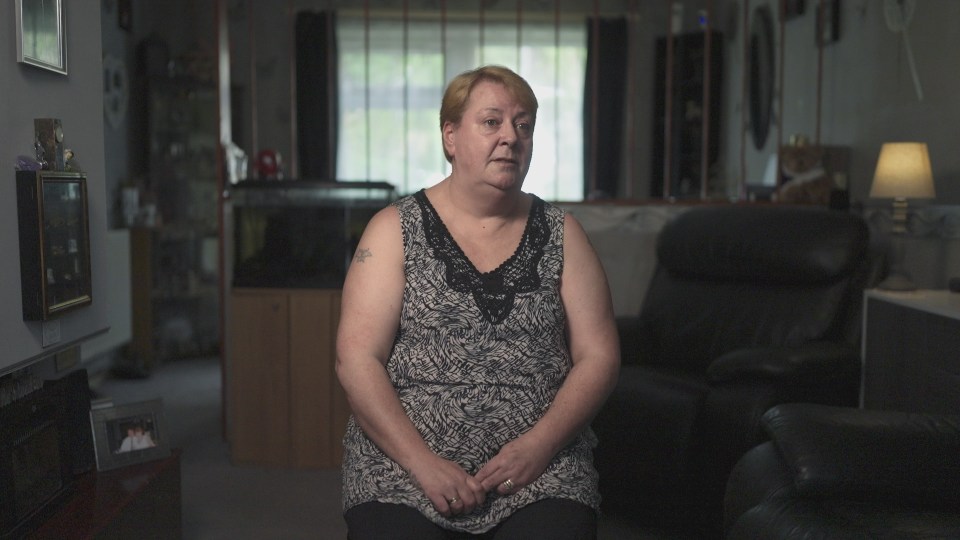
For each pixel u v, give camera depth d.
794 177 3.92
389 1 7.07
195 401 4.73
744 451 2.49
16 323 1.82
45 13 1.96
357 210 3.50
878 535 1.51
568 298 1.70
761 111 5.64
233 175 3.89
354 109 7.12
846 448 1.73
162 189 5.90
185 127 5.94
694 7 7.11
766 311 3.12
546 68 7.21
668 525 2.87
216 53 3.76
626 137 7.14
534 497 1.51
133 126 5.96
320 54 6.93
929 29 3.34
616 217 3.95
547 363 1.62
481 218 1.68
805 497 1.72
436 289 1.61
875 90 3.83
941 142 3.25
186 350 5.98
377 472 1.54
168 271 5.81
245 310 3.54
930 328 2.52
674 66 6.77
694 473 2.64
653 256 3.94
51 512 1.99
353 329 1.62
